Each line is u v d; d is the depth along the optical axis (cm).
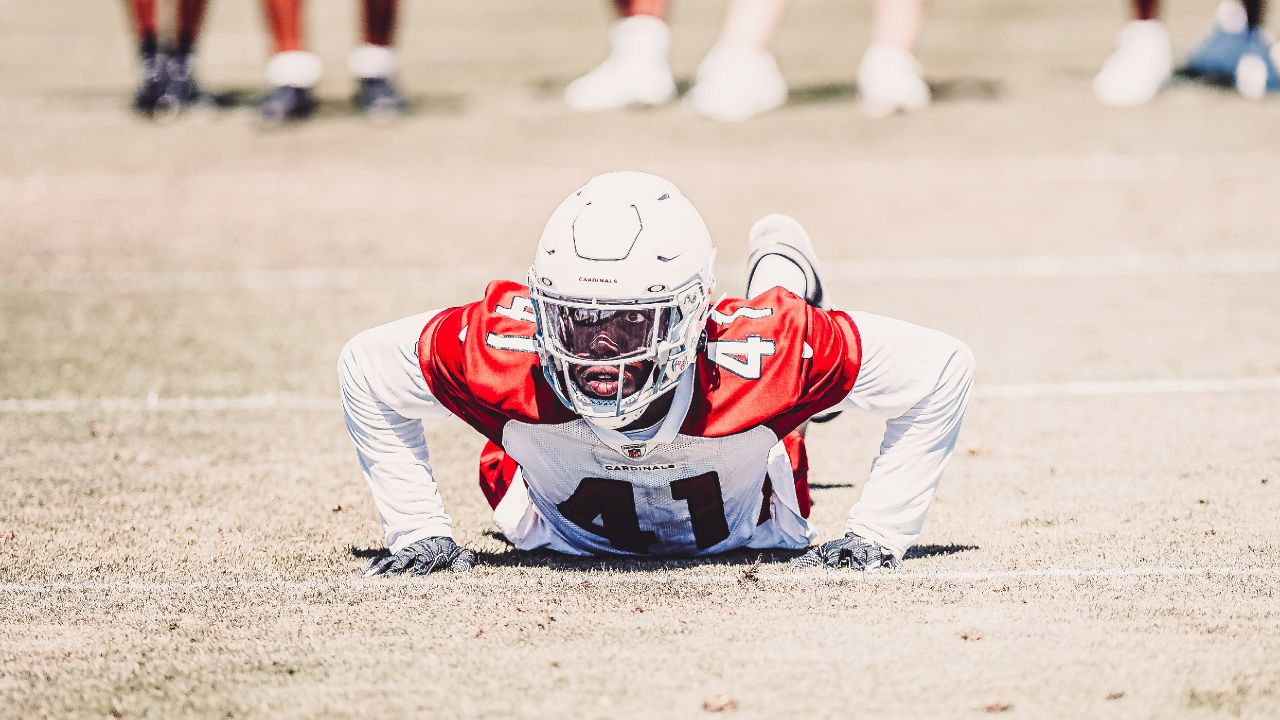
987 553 1352
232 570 1339
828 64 5012
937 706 1023
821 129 3947
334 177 3503
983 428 1806
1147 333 2247
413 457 1312
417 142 3866
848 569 1298
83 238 2983
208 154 3756
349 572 1325
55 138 3950
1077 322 2320
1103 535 1403
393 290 2575
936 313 2389
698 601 1231
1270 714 1005
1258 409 1855
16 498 1570
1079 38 5478
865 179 3419
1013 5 6412
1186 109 4072
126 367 2130
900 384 1231
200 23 4219
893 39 4166
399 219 3114
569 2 6775
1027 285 2556
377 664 1111
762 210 3150
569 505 1301
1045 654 1109
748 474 1273
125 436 1805
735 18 4169
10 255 2853
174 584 1305
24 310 2469
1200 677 1065
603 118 4134
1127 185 3291
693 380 1198
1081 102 4216
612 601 1234
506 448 1258
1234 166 3428
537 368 1202
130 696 1065
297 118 4144
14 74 4991
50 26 6156
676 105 4288
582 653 1123
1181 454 1680
